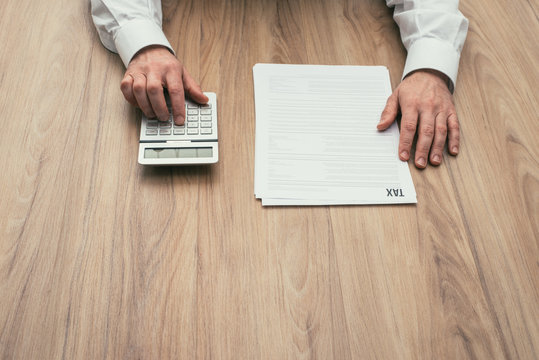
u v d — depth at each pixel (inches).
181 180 24.0
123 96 27.3
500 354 19.9
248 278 21.1
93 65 28.7
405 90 27.1
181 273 21.1
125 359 19.0
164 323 19.8
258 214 23.1
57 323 19.6
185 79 26.2
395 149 25.8
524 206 24.3
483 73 30.4
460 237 23.0
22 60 28.6
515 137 27.1
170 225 22.4
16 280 20.5
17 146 24.7
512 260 22.5
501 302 21.2
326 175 24.4
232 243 22.1
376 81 29.0
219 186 23.9
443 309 20.8
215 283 20.9
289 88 28.1
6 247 21.4
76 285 20.5
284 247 22.1
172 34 30.6
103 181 23.6
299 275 21.4
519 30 33.3
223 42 30.5
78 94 27.1
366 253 22.2
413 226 23.2
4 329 19.4
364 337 20.0
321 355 19.4
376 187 24.2
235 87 28.1
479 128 27.4
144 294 20.5
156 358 19.0
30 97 26.8
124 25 26.8
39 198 22.9
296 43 30.9
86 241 21.7
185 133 24.6
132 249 21.6
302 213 23.3
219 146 25.4
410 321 20.5
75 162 24.2
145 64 25.5
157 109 24.3
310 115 26.9
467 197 24.4
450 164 25.6
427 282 21.5
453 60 28.2
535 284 21.8
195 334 19.6
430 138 25.6
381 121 26.4
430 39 28.4
